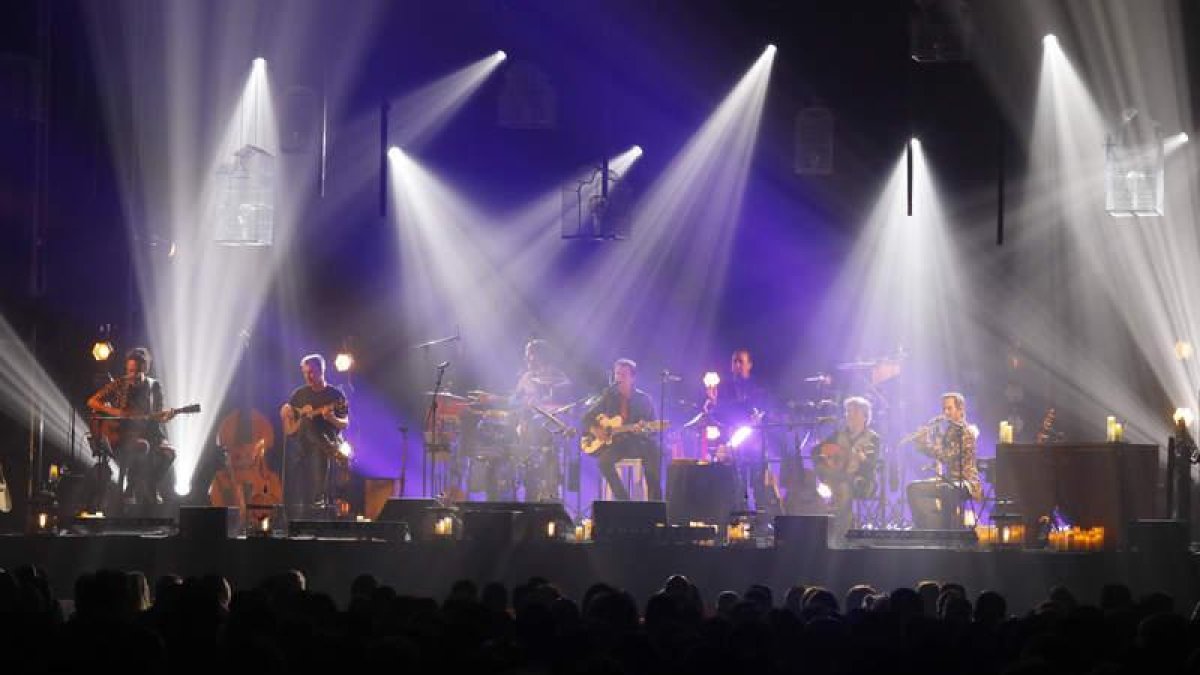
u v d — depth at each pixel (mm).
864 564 16344
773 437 20906
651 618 9969
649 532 16609
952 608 10680
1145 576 16344
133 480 19125
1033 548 17516
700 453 20938
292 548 16484
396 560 16375
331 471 19891
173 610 8797
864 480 19641
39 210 20188
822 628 8945
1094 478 18016
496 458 20062
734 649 8086
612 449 20094
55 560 16812
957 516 18688
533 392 20547
